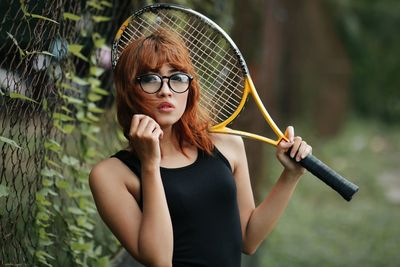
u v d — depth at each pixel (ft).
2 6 11.43
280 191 10.73
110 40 14.92
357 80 69.92
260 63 23.18
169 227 9.18
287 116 55.57
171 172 9.78
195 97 10.07
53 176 12.68
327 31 56.75
